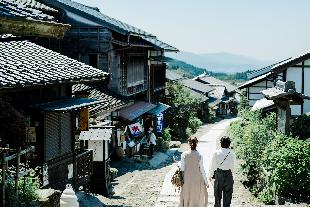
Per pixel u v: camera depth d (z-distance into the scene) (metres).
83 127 15.76
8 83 9.04
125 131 26.20
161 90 41.03
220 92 84.38
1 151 8.09
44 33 5.61
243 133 21.59
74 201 9.80
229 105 88.25
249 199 14.63
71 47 26.64
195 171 8.90
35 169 11.45
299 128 17.73
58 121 13.22
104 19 27.70
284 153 12.61
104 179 16.73
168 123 41.94
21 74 10.41
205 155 28.75
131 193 16.62
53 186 12.84
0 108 7.45
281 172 12.44
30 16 5.43
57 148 13.16
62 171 13.50
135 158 25.62
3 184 8.02
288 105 16.61
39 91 12.97
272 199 13.47
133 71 30.61
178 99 44.84
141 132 28.80
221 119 74.75
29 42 14.86
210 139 41.19
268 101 26.50
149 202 14.82
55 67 12.67
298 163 12.41
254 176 17.52
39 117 12.12
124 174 21.28
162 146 31.28
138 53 31.64
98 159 16.83
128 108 28.83
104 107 21.75
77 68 13.66
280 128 18.33
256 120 22.59
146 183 18.72
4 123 7.46
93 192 16.70
